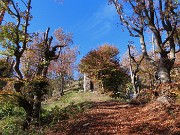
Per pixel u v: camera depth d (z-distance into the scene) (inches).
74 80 2353.6
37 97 740.0
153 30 705.0
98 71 1606.8
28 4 703.7
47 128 664.4
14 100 703.1
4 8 668.7
